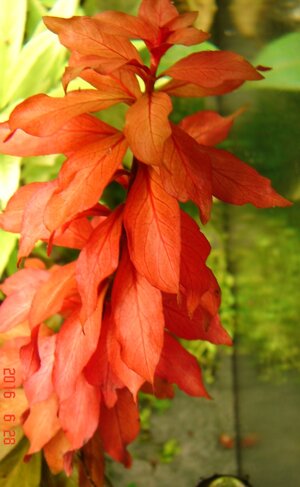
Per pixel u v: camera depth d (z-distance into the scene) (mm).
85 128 197
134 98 193
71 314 212
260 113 363
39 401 216
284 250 380
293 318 376
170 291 177
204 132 227
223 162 201
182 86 198
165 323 213
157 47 189
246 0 339
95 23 183
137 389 196
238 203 201
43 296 207
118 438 230
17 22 304
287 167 332
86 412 212
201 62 183
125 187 214
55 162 311
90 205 182
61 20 183
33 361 206
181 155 181
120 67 182
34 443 227
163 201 182
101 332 208
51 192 197
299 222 354
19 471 253
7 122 200
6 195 276
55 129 184
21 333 241
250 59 348
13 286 229
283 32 323
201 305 199
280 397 383
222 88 198
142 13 195
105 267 188
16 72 298
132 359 187
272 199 201
